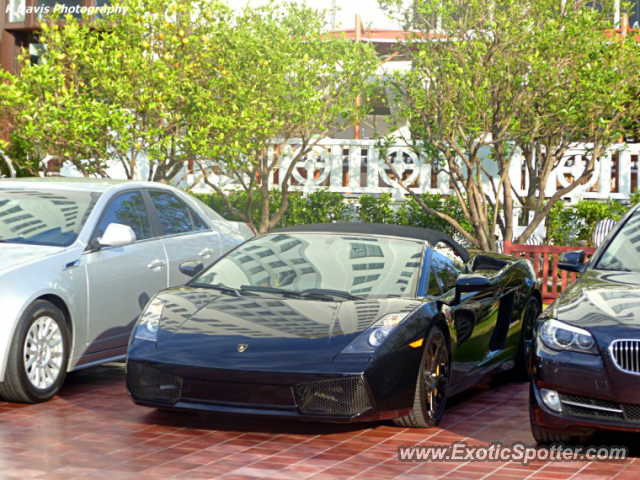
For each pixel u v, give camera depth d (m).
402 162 16.44
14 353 6.56
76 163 12.66
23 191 7.94
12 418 6.33
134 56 11.97
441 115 12.46
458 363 6.69
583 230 15.54
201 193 16.39
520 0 12.02
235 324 6.05
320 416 5.67
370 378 5.68
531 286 8.23
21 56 12.20
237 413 5.73
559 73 11.88
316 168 16.75
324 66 14.06
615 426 5.27
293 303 6.29
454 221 14.01
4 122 12.98
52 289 6.87
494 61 12.02
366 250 6.90
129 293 7.68
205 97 12.07
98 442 5.71
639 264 6.49
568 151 16.14
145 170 16.25
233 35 12.36
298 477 5.02
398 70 13.30
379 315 6.06
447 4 12.16
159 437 5.85
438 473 5.14
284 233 7.31
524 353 8.09
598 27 12.37
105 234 7.32
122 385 7.54
